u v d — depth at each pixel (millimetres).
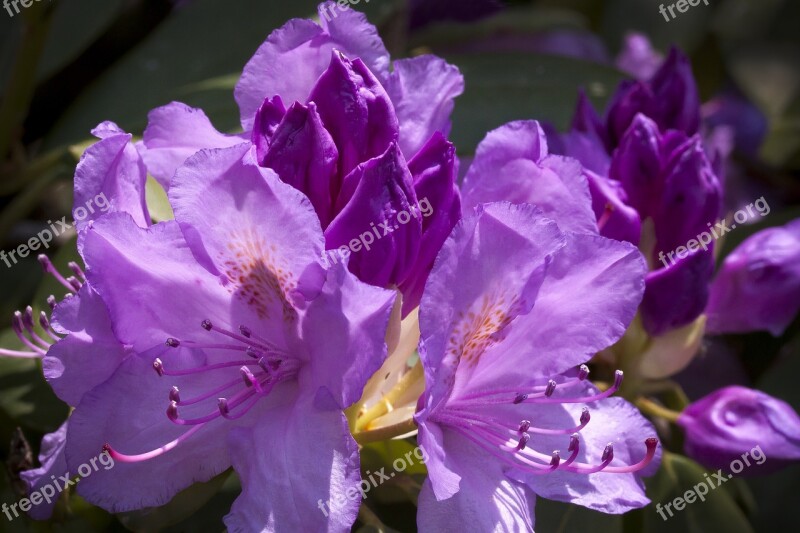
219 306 457
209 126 472
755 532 593
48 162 606
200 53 621
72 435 444
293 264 439
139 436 448
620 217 507
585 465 454
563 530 515
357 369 433
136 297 448
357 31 471
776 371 595
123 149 454
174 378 454
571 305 459
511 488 456
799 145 707
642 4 772
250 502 436
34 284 616
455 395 461
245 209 439
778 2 756
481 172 467
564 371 470
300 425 441
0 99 643
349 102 452
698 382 594
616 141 548
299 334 455
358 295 431
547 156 468
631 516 544
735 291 546
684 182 519
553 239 442
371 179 443
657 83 548
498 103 608
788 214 618
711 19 761
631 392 539
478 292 443
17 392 544
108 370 453
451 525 444
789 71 757
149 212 490
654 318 523
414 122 477
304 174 448
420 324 437
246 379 446
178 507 477
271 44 469
